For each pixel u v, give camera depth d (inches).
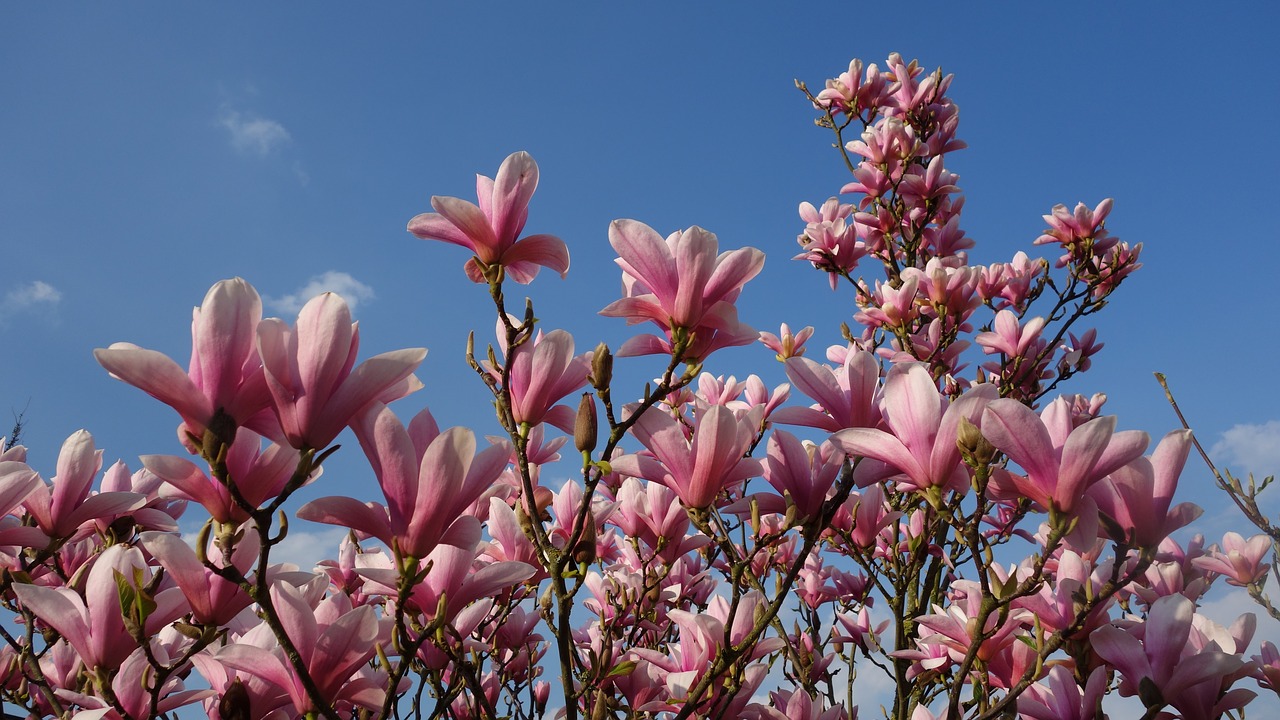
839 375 44.6
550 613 44.0
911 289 71.7
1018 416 34.2
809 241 87.9
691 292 37.5
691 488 39.0
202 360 30.9
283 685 34.4
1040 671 37.1
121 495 41.9
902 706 57.2
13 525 40.3
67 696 36.9
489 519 44.3
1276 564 48.8
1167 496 36.0
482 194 39.4
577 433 37.6
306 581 37.4
